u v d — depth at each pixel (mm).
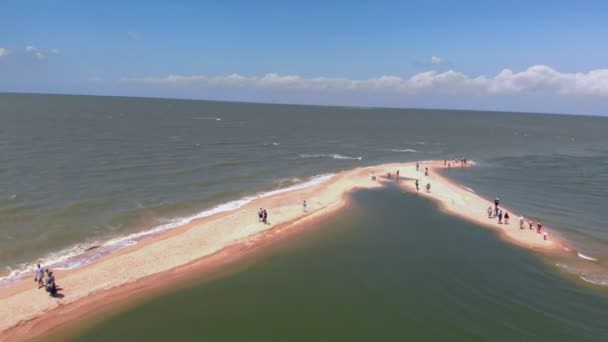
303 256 37094
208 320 26578
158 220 43781
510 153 114125
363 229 44781
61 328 24750
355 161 90688
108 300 27938
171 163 73125
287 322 26812
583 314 28609
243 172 71312
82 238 37281
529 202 58656
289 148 105562
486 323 27406
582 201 59656
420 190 63031
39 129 103938
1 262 31672
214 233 40719
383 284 32375
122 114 183375
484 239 42625
